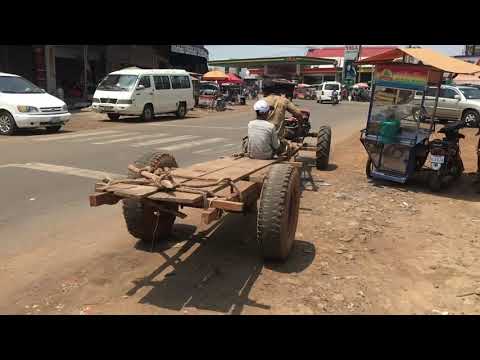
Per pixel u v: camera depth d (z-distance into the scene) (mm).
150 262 4676
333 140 15117
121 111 18719
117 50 30500
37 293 3975
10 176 8109
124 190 3904
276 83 10688
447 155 8094
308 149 8953
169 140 13438
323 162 9656
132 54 31688
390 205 7176
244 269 4555
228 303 3883
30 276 4285
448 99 19922
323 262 4797
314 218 6312
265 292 4090
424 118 8570
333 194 7699
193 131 15977
